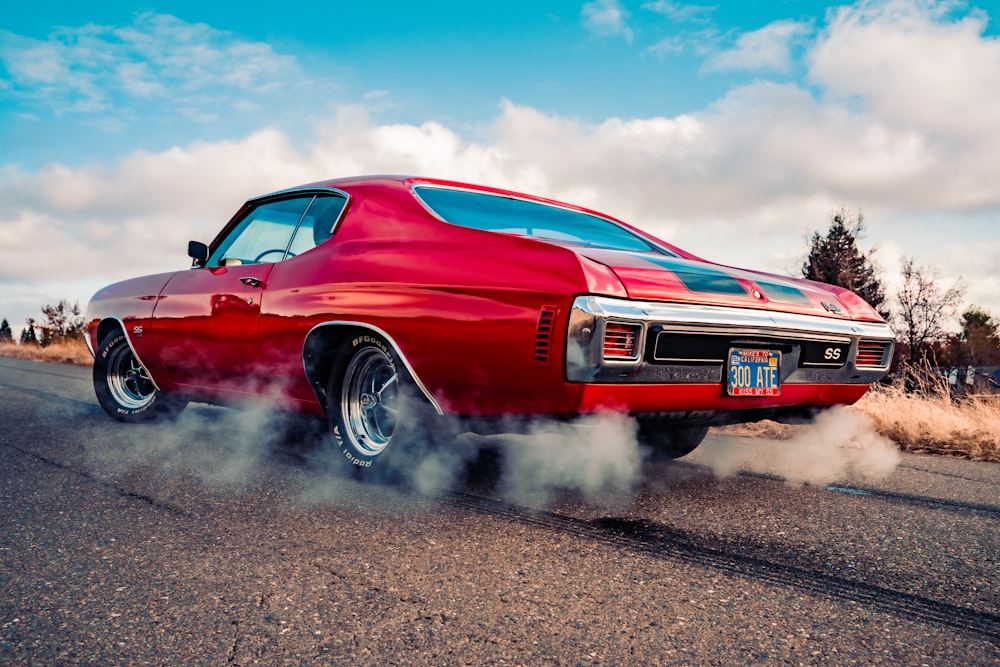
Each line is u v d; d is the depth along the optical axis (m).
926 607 1.85
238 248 4.00
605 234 3.41
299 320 3.17
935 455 4.45
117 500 2.70
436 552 2.17
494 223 3.15
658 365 2.49
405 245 2.97
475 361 2.59
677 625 1.71
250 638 1.60
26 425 4.48
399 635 1.62
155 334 4.11
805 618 1.76
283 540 2.26
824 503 2.94
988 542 2.43
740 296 2.77
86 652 1.53
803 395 3.00
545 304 2.44
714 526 2.54
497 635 1.63
